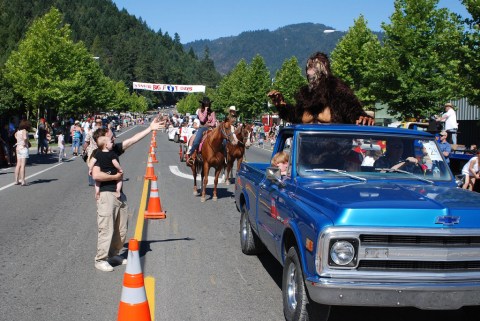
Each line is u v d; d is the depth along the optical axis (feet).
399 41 99.35
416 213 14.43
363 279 14.11
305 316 15.46
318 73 23.11
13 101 112.16
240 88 317.01
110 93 327.88
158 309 18.75
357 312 18.58
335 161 18.99
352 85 147.43
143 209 38.81
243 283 21.93
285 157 21.16
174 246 28.27
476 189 40.52
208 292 20.71
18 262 24.79
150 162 58.95
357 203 14.85
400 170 18.88
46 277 22.48
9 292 20.51
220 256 26.30
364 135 19.49
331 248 14.16
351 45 147.74
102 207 23.48
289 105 24.45
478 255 14.48
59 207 40.42
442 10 97.35
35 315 18.08
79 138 103.04
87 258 25.61
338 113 23.21
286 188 18.86
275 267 24.38
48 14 164.35
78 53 186.80
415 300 14.07
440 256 14.26
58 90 161.48
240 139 55.77
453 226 14.35
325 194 16.14
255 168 24.98
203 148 44.42
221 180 59.93
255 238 25.70
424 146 19.56
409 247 14.23
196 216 37.42
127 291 14.71
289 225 16.71
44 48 162.50
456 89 69.26
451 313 18.63
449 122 53.88
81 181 58.29
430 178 18.86
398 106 100.73
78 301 19.54
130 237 30.27
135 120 448.65
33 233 31.07
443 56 74.28
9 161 78.54
